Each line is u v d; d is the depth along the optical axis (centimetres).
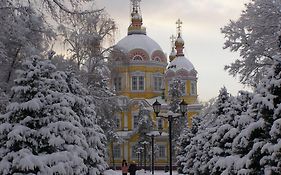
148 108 6981
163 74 7531
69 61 3300
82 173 1163
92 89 3528
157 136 6606
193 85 7569
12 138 1120
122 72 7288
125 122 7156
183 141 3969
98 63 3741
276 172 1115
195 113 7188
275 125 1100
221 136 1855
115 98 3806
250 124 1230
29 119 1160
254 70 2359
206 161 2252
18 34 1460
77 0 1409
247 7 2336
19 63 1559
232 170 1399
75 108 1347
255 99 1183
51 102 1197
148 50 7438
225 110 1966
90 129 1376
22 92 1205
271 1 2252
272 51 2258
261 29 2303
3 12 1378
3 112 1345
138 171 5197
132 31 7719
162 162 6875
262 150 1131
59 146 1152
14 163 1095
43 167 1094
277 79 1167
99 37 3594
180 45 7862
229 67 2395
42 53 1617
